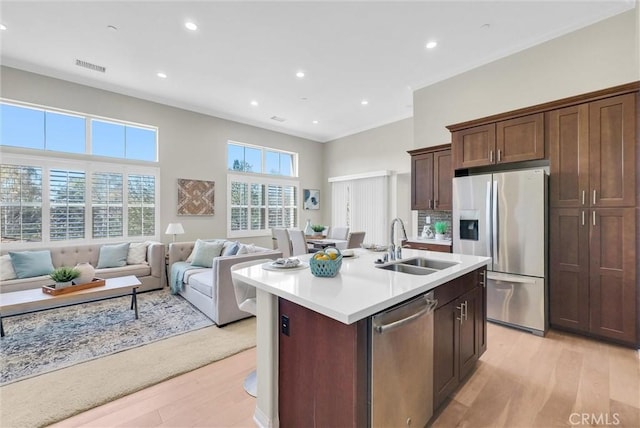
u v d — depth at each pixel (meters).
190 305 3.72
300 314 1.46
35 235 4.03
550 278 2.90
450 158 4.02
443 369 1.75
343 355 1.24
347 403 1.23
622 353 2.45
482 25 3.07
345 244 5.16
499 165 3.44
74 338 2.76
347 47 3.48
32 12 2.85
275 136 6.86
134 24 3.05
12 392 1.94
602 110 2.62
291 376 1.52
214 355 2.45
